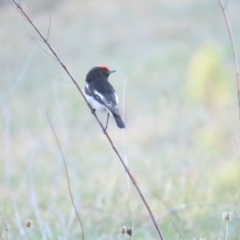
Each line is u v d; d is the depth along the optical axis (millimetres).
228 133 12781
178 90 23547
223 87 17469
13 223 10094
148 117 21234
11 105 23891
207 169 12805
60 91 26109
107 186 12406
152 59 29578
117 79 27547
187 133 18453
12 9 40750
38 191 12289
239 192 10461
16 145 18125
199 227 9453
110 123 21297
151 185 12289
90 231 9578
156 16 37500
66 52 33750
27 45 34094
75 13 40594
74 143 18328
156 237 9164
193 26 33562
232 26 32938
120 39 34812
